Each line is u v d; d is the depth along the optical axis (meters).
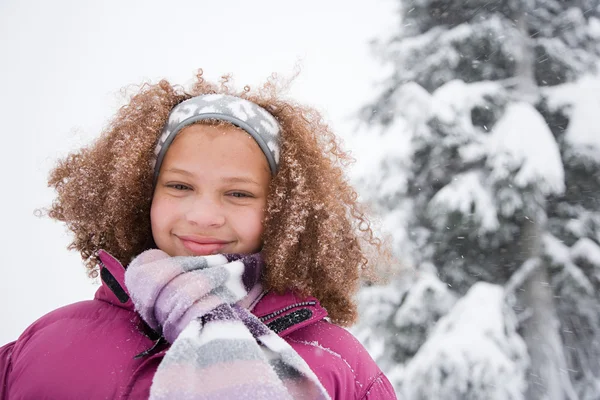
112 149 1.69
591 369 5.62
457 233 5.52
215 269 1.34
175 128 1.54
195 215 1.41
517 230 5.61
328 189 1.69
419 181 5.99
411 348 5.59
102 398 1.24
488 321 4.91
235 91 1.89
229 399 1.12
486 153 5.39
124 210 1.63
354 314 1.80
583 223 5.64
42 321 1.50
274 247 1.51
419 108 5.68
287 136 1.68
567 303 5.61
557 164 5.11
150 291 1.29
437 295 5.43
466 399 4.64
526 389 5.25
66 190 1.73
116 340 1.34
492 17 5.87
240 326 1.26
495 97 5.62
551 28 6.08
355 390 1.41
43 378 1.29
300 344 1.42
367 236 1.91
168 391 1.08
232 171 1.46
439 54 5.98
